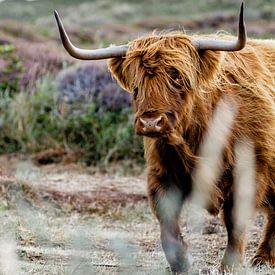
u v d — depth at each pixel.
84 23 131.62
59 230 33.16
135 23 125.75
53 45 77.44
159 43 24.84
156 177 26.48
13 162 51.41
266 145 26.94
